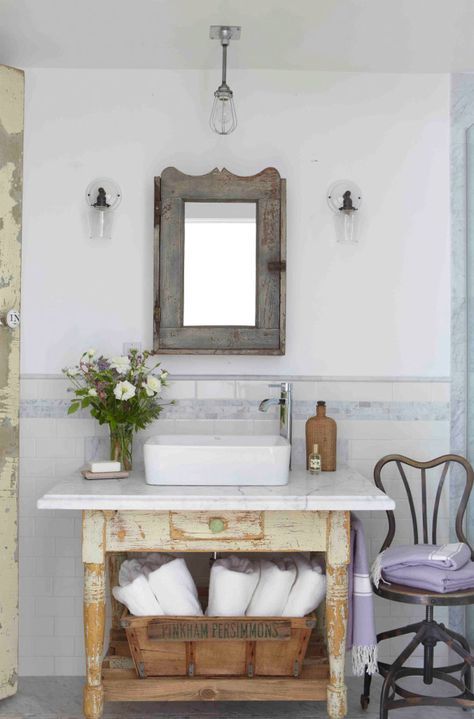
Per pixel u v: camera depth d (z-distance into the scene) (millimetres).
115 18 3014
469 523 3439
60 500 2699
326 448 3264
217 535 2801
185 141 3484
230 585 2873
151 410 3262
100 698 2811
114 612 3197
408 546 3080
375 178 3502
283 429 3324
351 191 3443
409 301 3496
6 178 3115
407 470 3488
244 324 3426
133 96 3488
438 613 3475
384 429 3482
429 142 3510
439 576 2807
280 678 2871
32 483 3447
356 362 3486
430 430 3486
